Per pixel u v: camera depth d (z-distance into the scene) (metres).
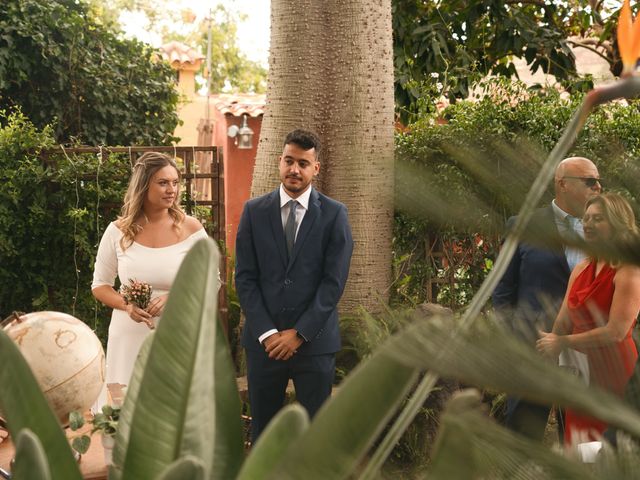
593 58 9.98
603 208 0.57
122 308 4.06
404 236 5.74
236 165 12.63
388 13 6.32
